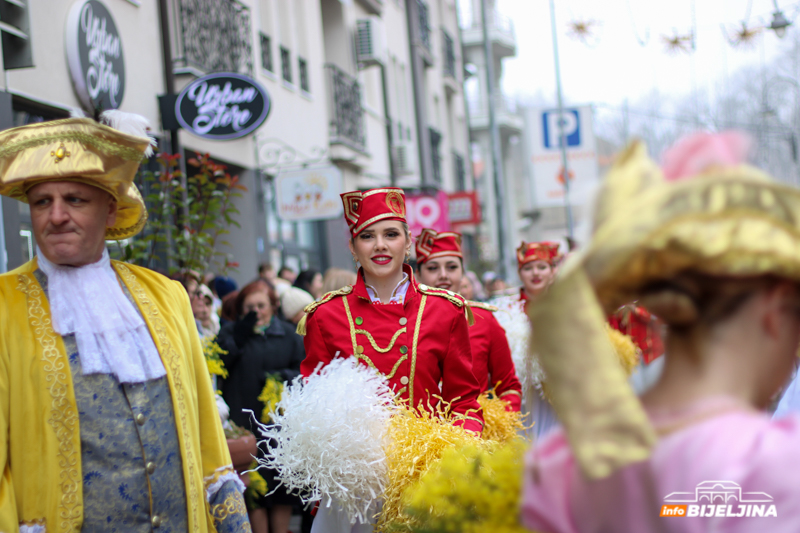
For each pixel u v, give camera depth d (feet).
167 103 28.43
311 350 10.83
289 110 42.42
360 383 9.12
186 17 30.99
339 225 50.88
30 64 20.34
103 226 7.29
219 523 7.61
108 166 6.96
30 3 21.38
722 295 2.96
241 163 36.37
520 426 10.91
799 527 2.76
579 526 3.15
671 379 3.13
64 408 6.64
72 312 6.93
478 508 4.02
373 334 10.48
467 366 10.57
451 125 87.61
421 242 15.49
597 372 2.91
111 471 6.69
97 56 24.18
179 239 18.40
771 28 22.43
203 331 17.79
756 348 2.99
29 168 6.78
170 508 6.97
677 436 2.98
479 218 67.56
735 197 2.85
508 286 57.16
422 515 4.36
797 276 2.88
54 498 6.51
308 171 37.14
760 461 2.83
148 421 6.93
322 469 8.66
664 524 2.95
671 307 2.99
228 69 34.50
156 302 7.60
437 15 82.89
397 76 65.98
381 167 58.54
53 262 7.13
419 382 10.32
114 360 6.85
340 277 18.25
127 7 27.32
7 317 6.77
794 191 2.87
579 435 2.91
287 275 30.09
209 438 7.73
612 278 2.96
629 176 2.98
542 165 76.95
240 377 16.21
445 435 8.57
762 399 3.09
